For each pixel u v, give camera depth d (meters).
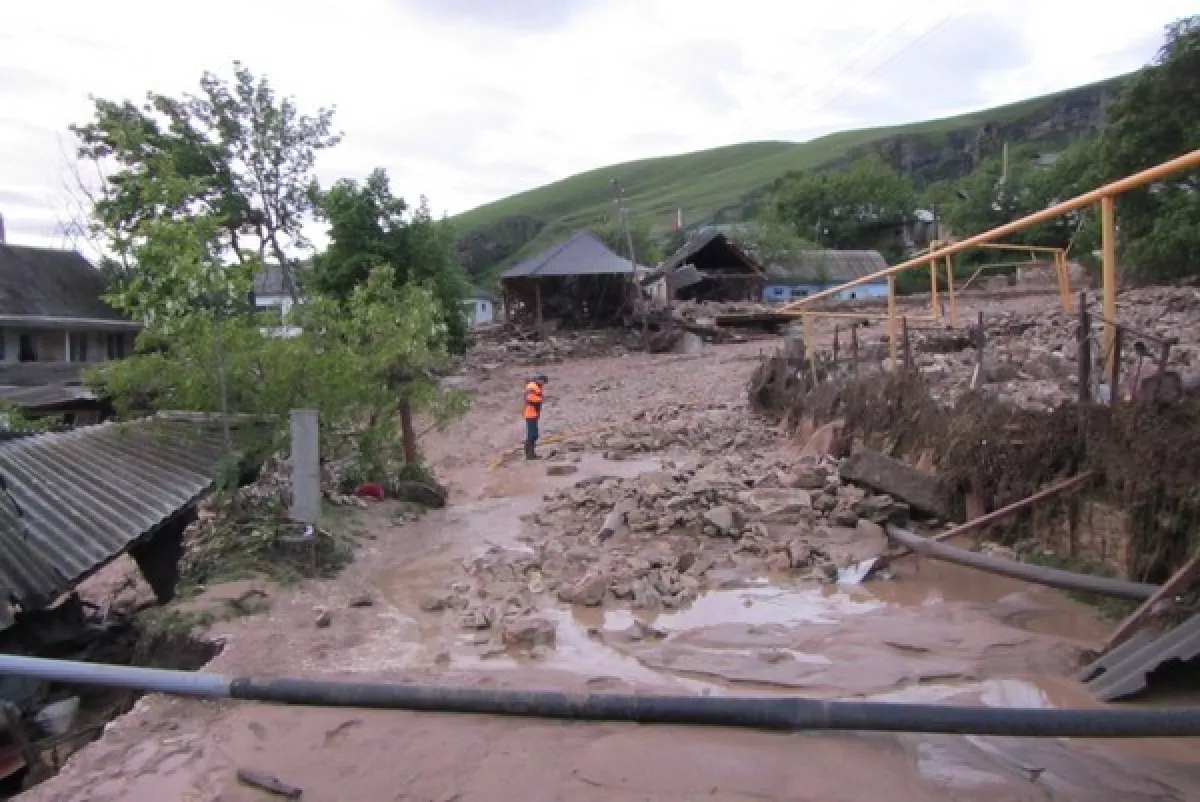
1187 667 5.51
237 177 32.41
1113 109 26.98
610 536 9.46
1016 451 8.45
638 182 158.62
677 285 42.88
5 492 8.23
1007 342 17.33
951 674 5.75
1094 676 5.55
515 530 10.45
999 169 62.88
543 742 4.90
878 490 9.69
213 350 9.80
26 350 28.33
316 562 8.77
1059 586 6.86
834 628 6.70
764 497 10.17
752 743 4.79
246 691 5.21
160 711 5.68
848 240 71.19
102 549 8.30
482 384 29.19
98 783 4.80
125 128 13.80
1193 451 6.48
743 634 6.63
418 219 30.19
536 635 6.62
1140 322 17.58
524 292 40.34
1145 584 6.57
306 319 12.27
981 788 4.32
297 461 9.34
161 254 9.45
